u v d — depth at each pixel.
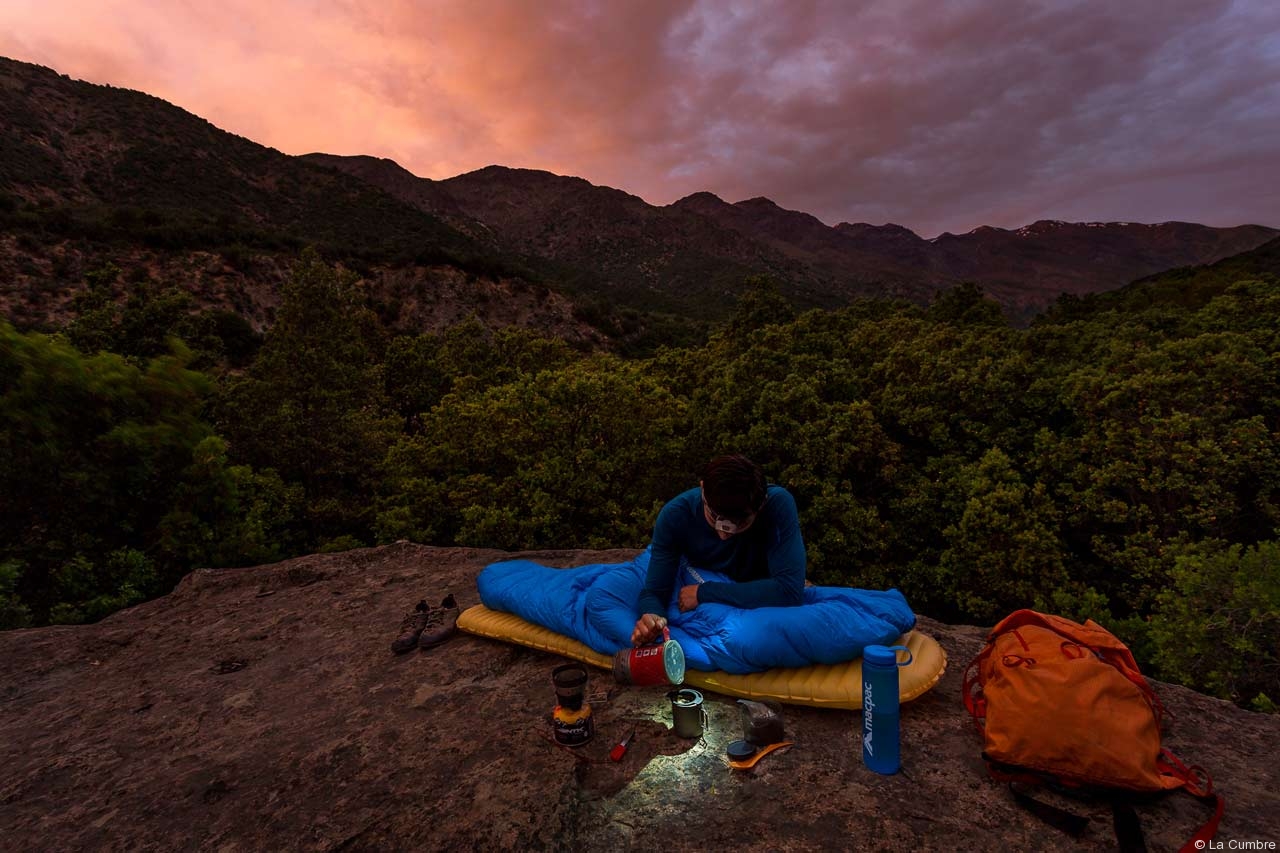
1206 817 1.91
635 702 2.81
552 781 2.24
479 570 5.25
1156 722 2.06
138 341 20.81
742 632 2.67
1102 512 15.67
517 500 16.38
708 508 2.64
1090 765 1.93
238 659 3.75
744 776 2.24
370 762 2.47
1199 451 14.33
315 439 18.98
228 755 2.63
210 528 10.22
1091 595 12.74
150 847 2.07
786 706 2.70
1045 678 2.07
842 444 16.20
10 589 7.63
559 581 3.49
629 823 2.04
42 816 2.30
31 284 61.25
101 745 2.83
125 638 4.32
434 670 3.30
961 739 2.42
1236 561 9.49
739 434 17.70
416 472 19.69
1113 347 20.50
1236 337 17.61
